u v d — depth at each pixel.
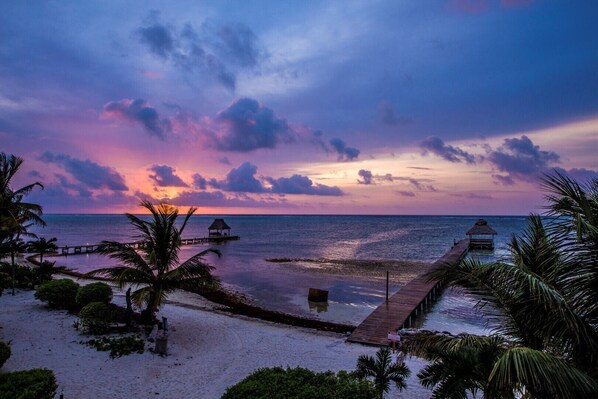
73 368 10.76
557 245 5.61
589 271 5.24
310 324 17.89
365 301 23.70
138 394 9.54
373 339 14.84
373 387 7.87
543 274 5.97
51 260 40.69
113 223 167.50
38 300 18.72
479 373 5.64
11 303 17.98
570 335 5.20
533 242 6.36
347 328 17.31
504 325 6.59
